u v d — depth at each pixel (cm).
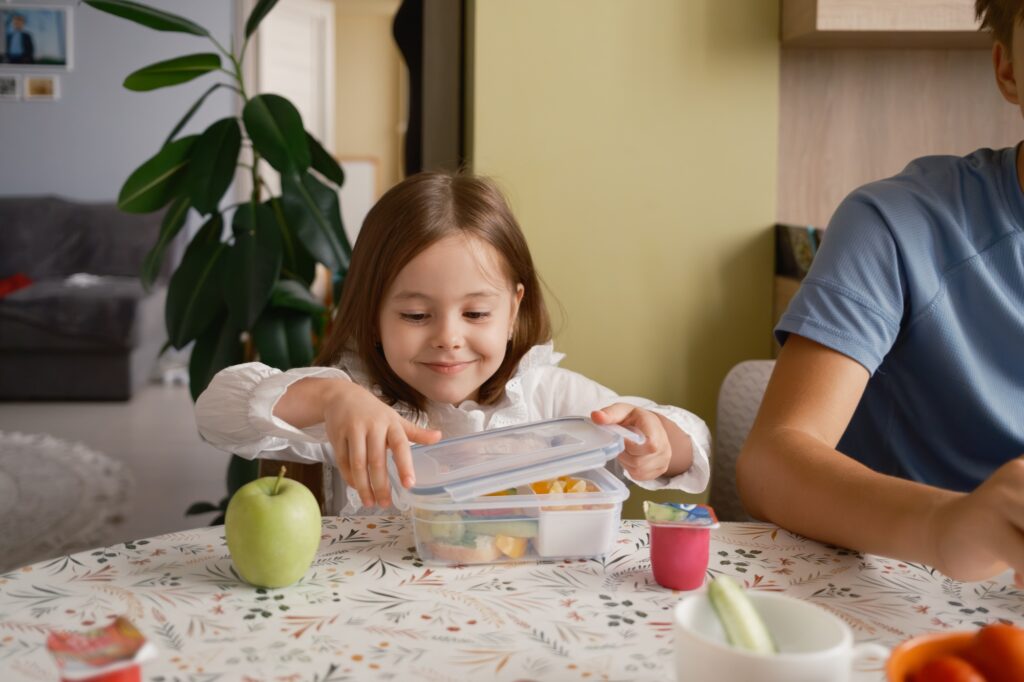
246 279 190
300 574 73
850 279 105
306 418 92
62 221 598
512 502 77
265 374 102
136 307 501
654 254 187
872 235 108
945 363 108
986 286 107
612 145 184
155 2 609
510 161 183
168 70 201
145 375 543
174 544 82
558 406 131
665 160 185
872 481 80
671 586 73
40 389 505
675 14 182
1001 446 108
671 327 189
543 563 78
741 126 185
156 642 62
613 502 78
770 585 75
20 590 71
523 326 125
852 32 167
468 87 198
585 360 189
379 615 67
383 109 870
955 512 70
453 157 212
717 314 189
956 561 69
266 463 106
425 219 108
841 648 49
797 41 179
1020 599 73
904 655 50
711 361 190
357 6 814
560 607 69
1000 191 110
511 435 85
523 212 184
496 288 111
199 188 195
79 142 639
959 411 109
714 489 139
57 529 315
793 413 96
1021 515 65
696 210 186
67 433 437
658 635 65
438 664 60
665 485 107
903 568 79
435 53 210
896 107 190
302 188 202
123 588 72
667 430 106
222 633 64
